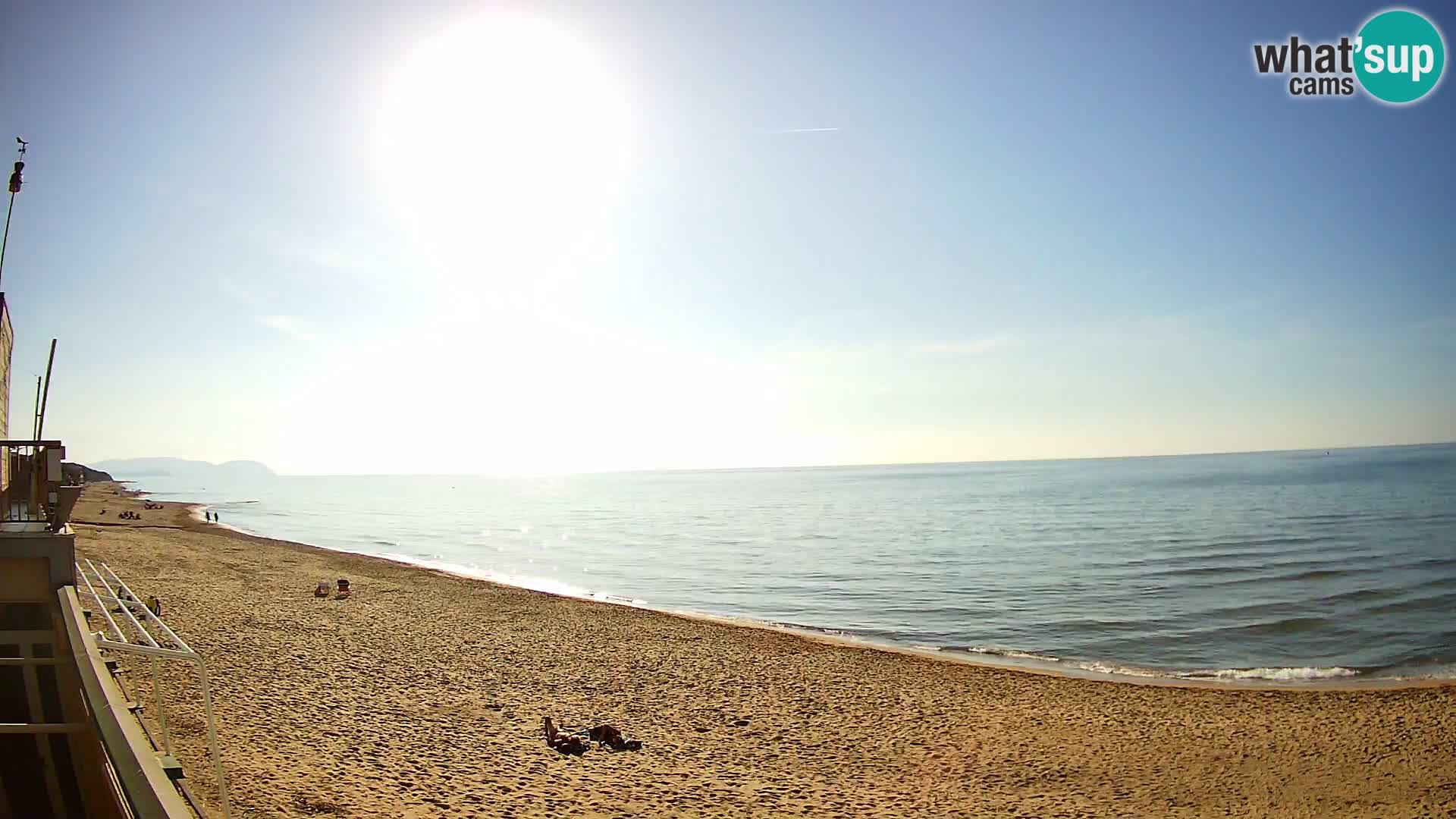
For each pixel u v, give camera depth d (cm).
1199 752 1474
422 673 1822
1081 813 1183
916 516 8294
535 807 1081
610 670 1991
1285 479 12025
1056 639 2638
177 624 2102
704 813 1112
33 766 963
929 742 1512
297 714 1393
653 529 7488
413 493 19062
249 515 9394
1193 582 3575
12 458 1459
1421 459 19212
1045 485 14225
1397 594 3148
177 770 702
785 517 8700
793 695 1825
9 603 1229
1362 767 1387
